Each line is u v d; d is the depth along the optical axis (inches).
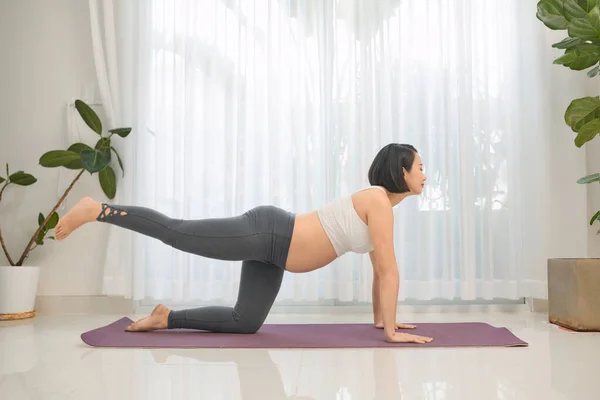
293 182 146.6
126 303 150.2
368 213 94.4
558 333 110.8
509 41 150.0
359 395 62.3
